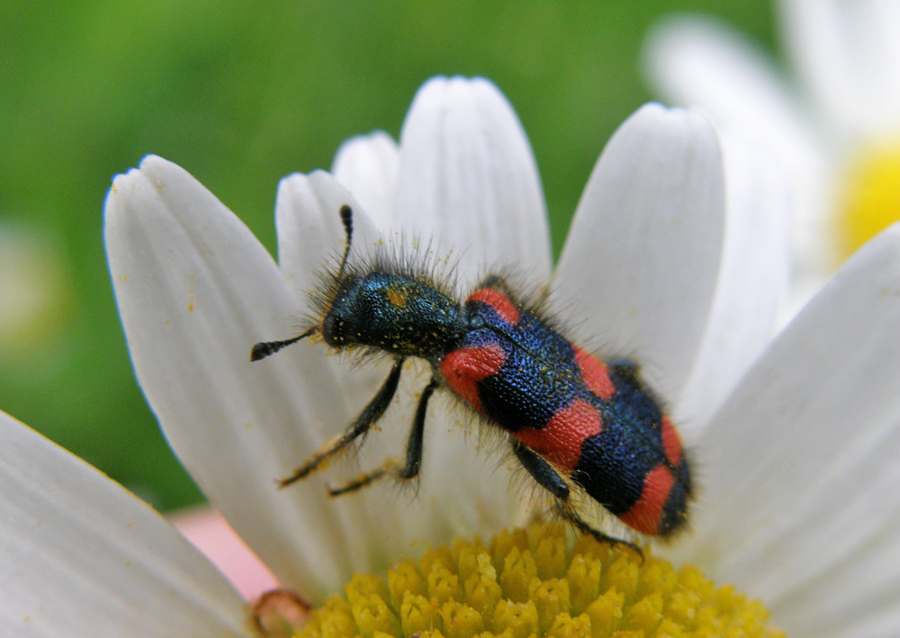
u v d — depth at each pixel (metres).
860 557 0.07
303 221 0.07
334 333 0.07
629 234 0.07
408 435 0.07
